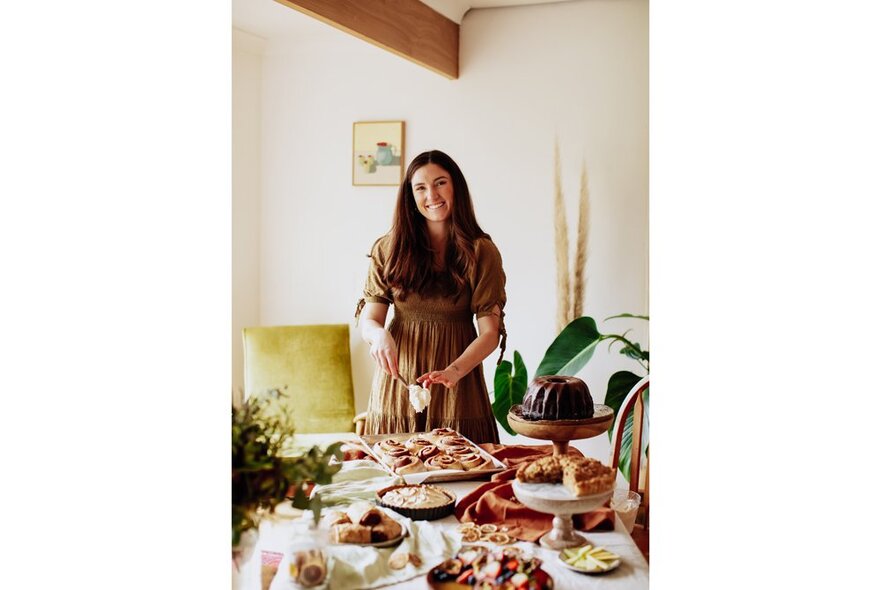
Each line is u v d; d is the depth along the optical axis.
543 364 3.51
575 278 3.53
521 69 3.55
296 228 3.99
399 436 2.01
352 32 2.71
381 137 3.79
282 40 3.89
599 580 1.22
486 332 2.19
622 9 3.42
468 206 2.23
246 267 3.98
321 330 3.71
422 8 3.21
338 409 3.65
